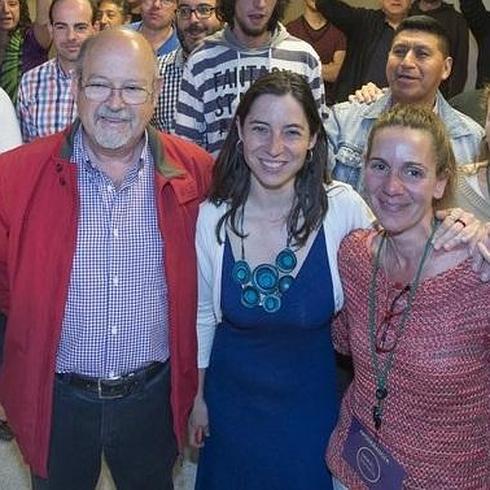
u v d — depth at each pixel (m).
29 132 2.90
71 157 1.69
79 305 1.70
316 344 1.76
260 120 1.62
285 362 1.75
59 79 2.87
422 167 1.42
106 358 1.75
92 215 1.69
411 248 1.47
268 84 1.63
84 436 1.82
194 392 1.88
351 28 3.63
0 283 1.79
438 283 1.42
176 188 1.73
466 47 3.91
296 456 1.78
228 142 1.73
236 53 2.75
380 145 1.44
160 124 3.24
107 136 1.62
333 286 1.69
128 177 1.71
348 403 1.65
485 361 1.44
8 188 1.67
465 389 1.43
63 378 1.77
